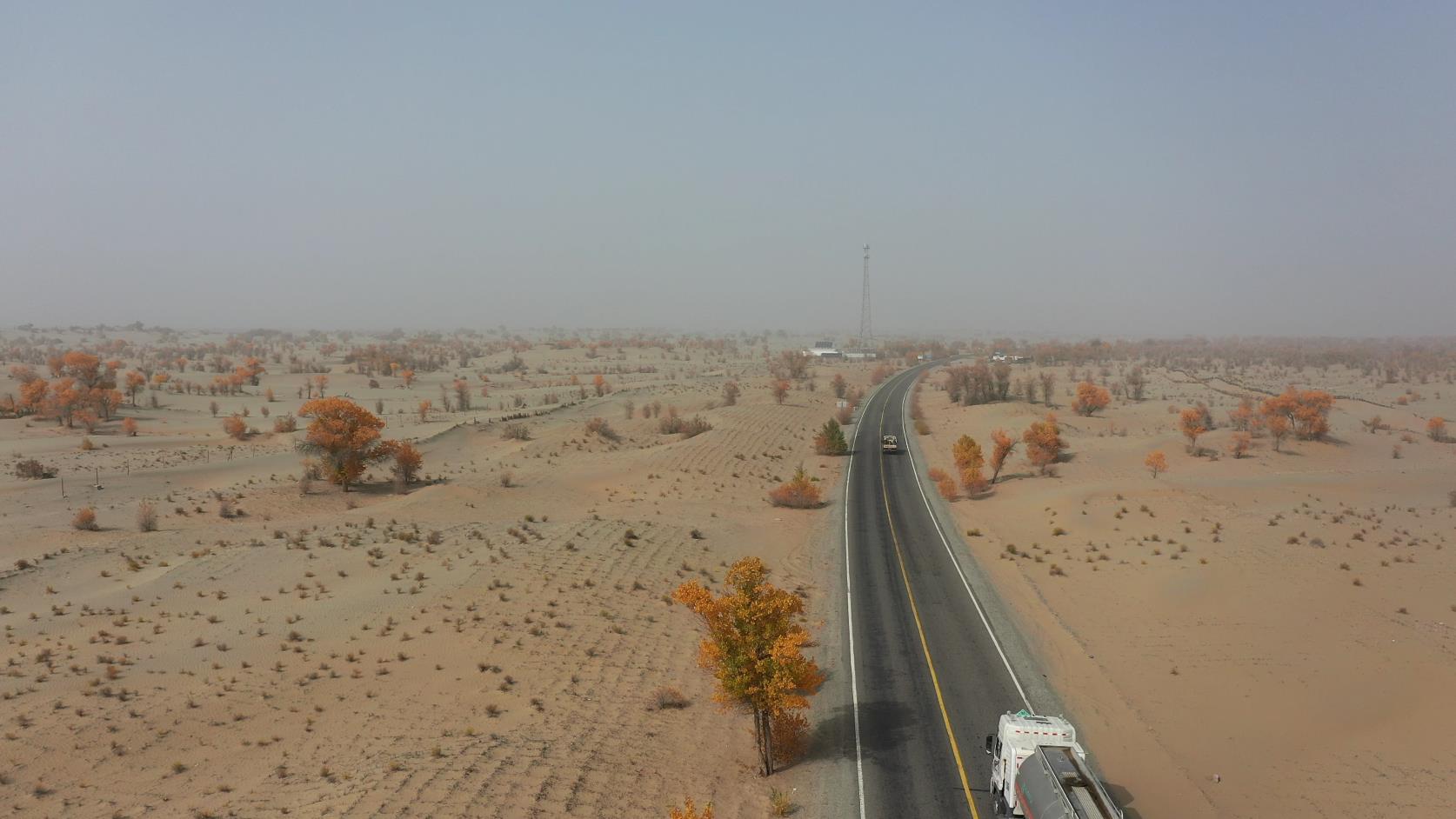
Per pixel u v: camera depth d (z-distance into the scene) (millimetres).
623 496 79312
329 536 61844
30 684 35438
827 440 100688
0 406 130875
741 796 27953
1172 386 194000
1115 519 64625
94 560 55531
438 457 99688
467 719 33188
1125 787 28141
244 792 27703
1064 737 24703
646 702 35062
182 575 51625
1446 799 26031
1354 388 186750
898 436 113938
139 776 28859
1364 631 39000
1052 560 55719
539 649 40094
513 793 26969
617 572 52188
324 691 35656
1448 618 39812
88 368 142125
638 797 27500
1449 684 32750
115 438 112875
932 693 35812
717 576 53125
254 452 104312
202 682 36375
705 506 74562
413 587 48375
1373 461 92250
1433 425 104688
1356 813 26000
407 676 37156
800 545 61312
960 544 60906
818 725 33156
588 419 125875
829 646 41406
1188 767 29375
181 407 150375
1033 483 80500
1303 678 35188
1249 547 54000
